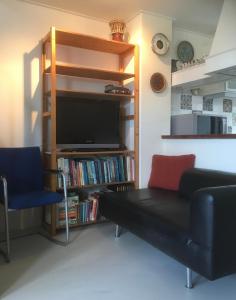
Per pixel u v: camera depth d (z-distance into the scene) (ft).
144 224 7.17
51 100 9.06
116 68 11.60
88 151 10.02
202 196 5.37
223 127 11.73
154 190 9.64
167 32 11.18
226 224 5.37
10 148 8.97
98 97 10.89
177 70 11.91
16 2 9.60
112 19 11.07
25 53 9.81
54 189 9.20
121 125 11.62
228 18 9.07
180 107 12.66
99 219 10.26
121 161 10.71
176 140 10.66
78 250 8.01
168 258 7.51
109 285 6.23
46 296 5.81
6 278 6.49
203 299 5.68
